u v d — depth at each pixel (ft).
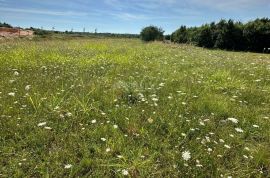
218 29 148.77
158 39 175.73
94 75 29.22
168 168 12.83
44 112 17.93
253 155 14.16
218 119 18.98
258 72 37.01
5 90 21.81
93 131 15.62
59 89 22.59
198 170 12.75
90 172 12.25
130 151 13.80
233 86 27.32
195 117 18.69
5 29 168.45
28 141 14.30
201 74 32.91
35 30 198.39
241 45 142.51
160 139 15.43
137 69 34.78
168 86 25.94
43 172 11.84
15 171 11.91
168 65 40.09
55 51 51.72
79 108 18.56
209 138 15.62
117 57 45.42
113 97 21.17
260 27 136.77
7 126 15.75
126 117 17.53
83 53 50.24
